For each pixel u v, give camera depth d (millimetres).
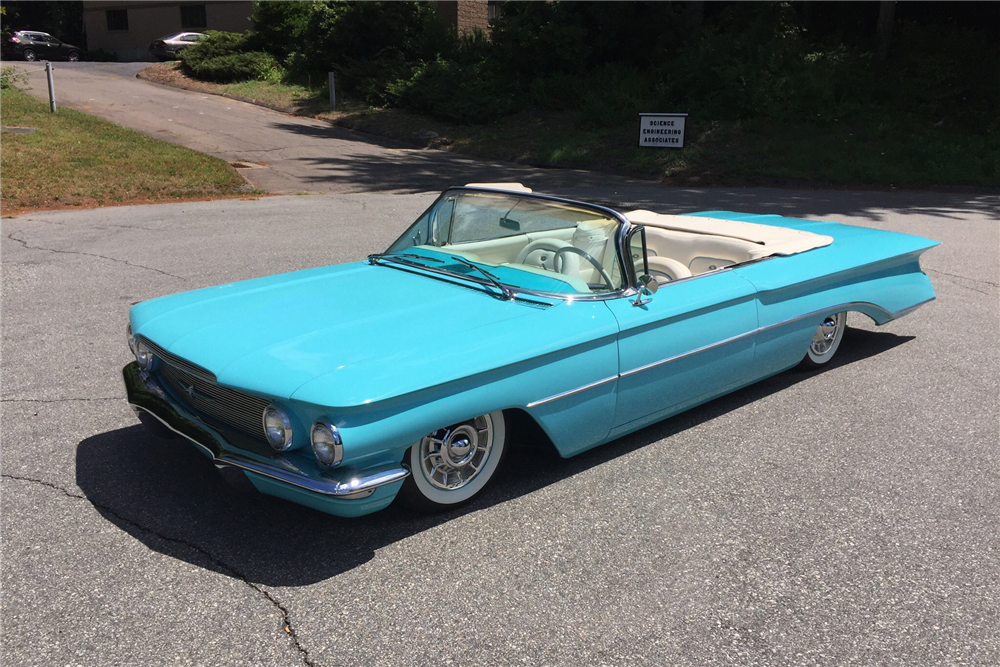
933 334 6355
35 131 15594
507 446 3645
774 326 4605
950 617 2850
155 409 3473
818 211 12750
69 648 2545
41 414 4344
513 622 2744
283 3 29062
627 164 18562
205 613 2738
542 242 3990
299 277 4188
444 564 3076
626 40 25531
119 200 11609
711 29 24703
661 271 4668
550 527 3369
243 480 3098
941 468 4023
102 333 5688
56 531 3215
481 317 3527
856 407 4816
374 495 3006
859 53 24672
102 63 34219
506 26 25312
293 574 2982
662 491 3713
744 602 2898
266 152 17594
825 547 3277
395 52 27453
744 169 17344
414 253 4352
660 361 3945
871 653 2650
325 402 2799
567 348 3500
